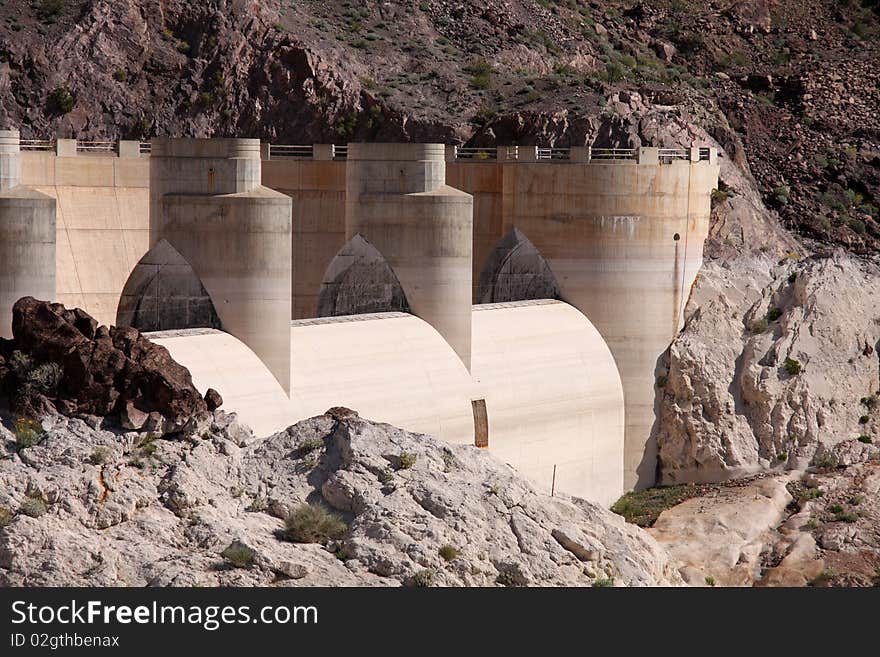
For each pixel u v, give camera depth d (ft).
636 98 395.14
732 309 337.52
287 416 249.75
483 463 209.77
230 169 258.98
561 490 307.99
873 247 390.01
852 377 329.72
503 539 198.59
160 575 181.16
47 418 197.47
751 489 311.27
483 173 335.67
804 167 411.34
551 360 309.01
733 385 329.31
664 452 327.26
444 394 279.28
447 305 288.51
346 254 296.30
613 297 325.62
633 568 207.72
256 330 257.75
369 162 289.74
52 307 201.98
